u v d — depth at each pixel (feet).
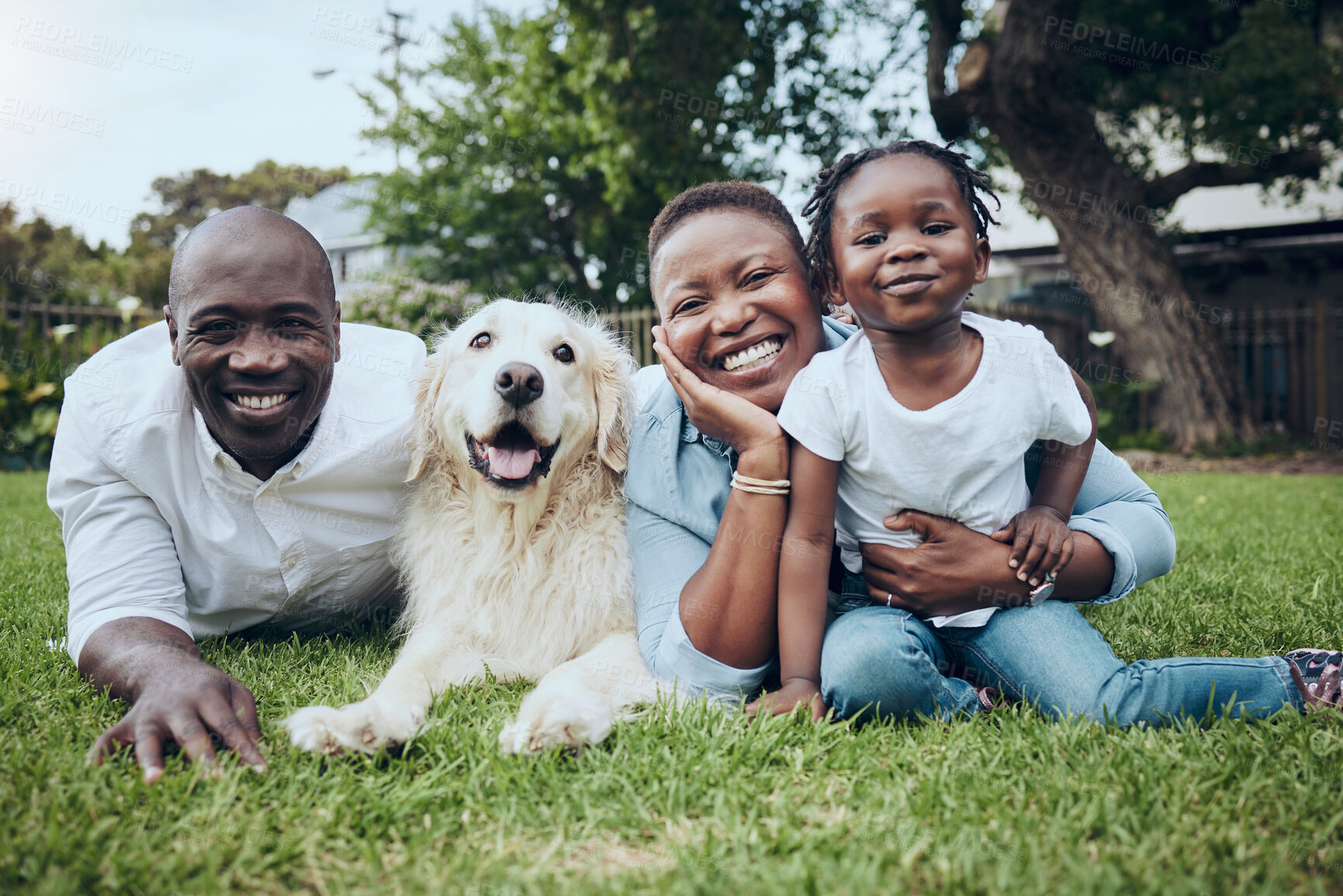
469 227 67.62
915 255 6.67
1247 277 59.67
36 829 5.05
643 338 43.11
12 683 7.55
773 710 6.88
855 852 4.80
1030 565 6.89
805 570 7.14
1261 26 39.52
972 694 7.14
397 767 6.06
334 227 90.12
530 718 6.32
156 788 5.46
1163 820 5.05
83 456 8.14
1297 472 33.96
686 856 4.79
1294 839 4.85
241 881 4.69
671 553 8.18
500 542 8.80
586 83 44.37
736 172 46.32
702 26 40.70
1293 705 6.61
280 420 8.04
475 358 8.95
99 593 7.76
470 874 4.69
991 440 6.91
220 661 8.77
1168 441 42.16
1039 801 5.41
